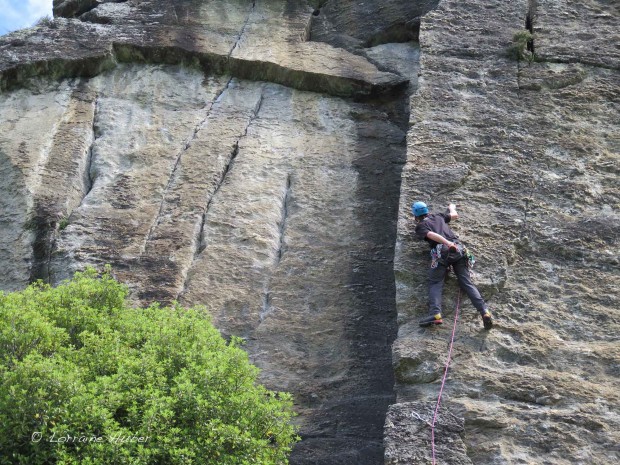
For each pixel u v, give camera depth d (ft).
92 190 78.23
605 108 77.71
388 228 76.33
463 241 65.72
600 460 52.60
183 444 47.70
